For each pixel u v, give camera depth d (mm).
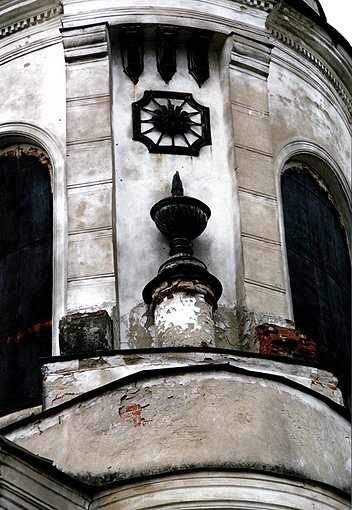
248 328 23062
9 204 25000
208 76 25297
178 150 24500
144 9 25234
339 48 26922
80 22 25141
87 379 21594
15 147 25344
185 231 23328
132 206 23969
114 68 25141
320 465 20859
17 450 19828
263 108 25141
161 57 25172
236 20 25594
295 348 22906
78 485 20203
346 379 24875
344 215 26453
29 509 19781
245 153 24531
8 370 23703
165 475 20078
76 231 23531
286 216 25156
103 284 23047
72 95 24703
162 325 22453
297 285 24688
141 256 23578
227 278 23594
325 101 26859
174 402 20797
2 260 24609
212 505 19938
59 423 21016
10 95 25516
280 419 20938
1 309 24203
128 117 24750
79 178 23969
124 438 20656
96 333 22391
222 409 20766
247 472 20172
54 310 23547
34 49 25750
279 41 26422
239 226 23828
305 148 25750
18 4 25906
